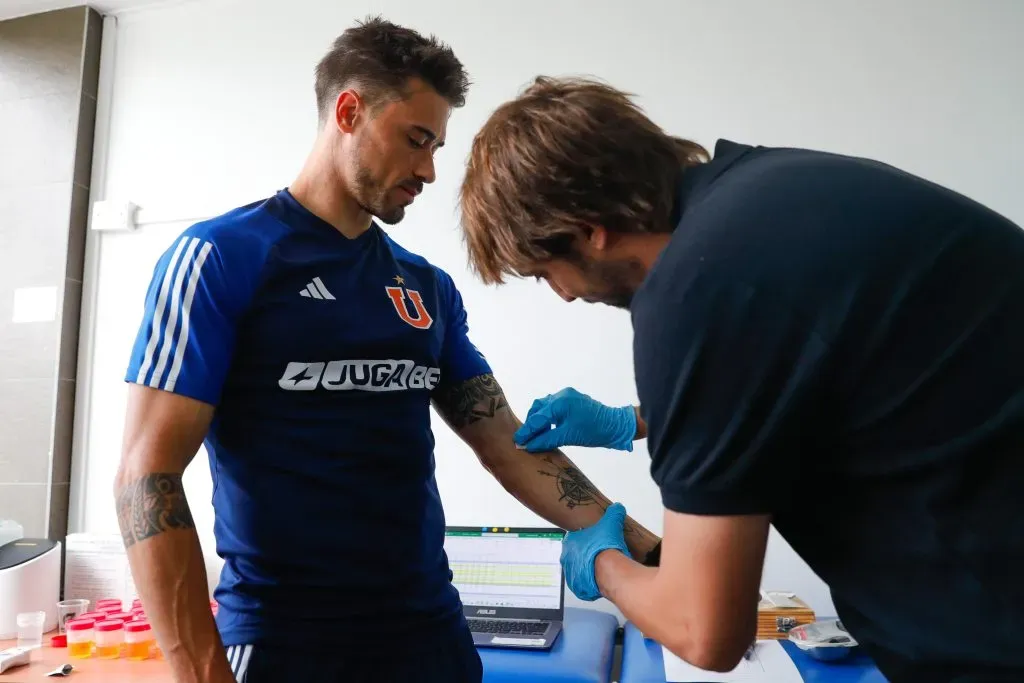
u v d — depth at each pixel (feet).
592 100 2.59
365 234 3.86
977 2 6.70
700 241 2.22
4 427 8.23
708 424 2.18
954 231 2.18
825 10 7.00
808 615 5.59
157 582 2.85
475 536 6.53
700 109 7.17
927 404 2.07
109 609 6.47
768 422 2.12
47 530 7.95
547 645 5.42
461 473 7.32
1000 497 2.06
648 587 2.63
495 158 2.67
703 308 2.15
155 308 3.16
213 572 7.53
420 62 3.68
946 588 2.16
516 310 7.36
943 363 2.05
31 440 8.13
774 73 7.06
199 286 3.19
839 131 6.89
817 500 2.37
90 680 5.30
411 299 3.84
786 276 2.10
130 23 8.78
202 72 8.49
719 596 2.23
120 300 8.36
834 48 6.95
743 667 4.86
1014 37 6.61
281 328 3.36
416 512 3.69
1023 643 2.04
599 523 3.47
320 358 3.43
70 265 8.34
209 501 7.61
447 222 7.59
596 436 4.21
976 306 2.10
